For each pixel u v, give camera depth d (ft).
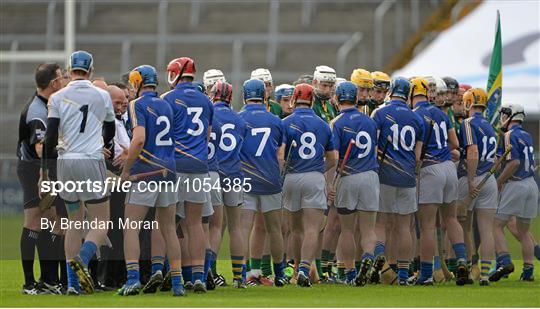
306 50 400.26
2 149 362.74
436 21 384.88
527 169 140.36
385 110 128.26
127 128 120.06
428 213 129.49
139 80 107.04
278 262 124.47
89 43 403.95
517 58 290.35
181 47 404.77
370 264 124.98
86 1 420.36
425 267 129.70
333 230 135.13
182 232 114.73
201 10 424.87
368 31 403.13
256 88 123.03
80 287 110.22
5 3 423.23
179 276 107.04
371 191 124.88
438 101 133.49
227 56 401.29
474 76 285.64
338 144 124.47
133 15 423.64
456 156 136.46
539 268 171.53
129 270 107.45
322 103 138.31
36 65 399.03
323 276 135.23
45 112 112.06
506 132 142.00
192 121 110.73
